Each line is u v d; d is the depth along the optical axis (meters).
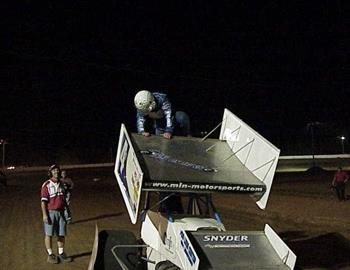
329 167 56.69
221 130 9.72
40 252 13.99
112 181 53.38
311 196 25.81
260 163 8.27
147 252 8.45
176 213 8.34
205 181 7.68
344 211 19.48
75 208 26.28
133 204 7.49
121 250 8.55
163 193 8.77
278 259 6.94
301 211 20.17
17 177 67.00
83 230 18.02
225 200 25.78
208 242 7.05
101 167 83.50
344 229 16.03
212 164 8.51
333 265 11.52
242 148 8.87
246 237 7.25
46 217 12.48
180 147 9.01
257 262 6.82
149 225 8.40
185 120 10.20
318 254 12.64
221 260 6.77
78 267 12.09
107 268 8.44
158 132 9.66
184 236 6.94
